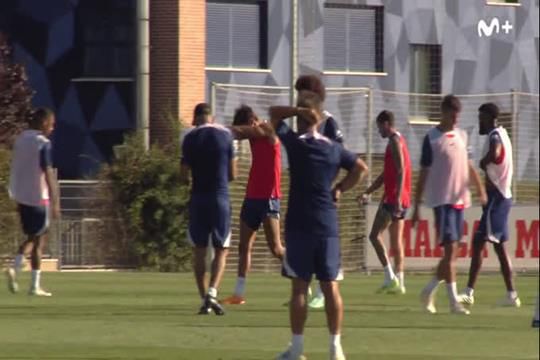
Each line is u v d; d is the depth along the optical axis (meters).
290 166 35.41
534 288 64.00
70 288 60.47
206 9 114.75
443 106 48.12
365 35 122.12
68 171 111.69
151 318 46.03
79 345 38.50
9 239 71.62
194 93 111.31
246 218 50.69
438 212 48.50
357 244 74.50
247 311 48.88
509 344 39.75
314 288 56.00
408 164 58.19
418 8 124.44
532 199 84.62
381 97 121.31
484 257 71.75
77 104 111.81
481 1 127.25
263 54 117.31
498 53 128.38
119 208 77.62
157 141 87.38
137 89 108.50
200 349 37.91
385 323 45.19
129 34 111.50
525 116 99.94
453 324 45.00
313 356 36.75
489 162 50.84
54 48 111.94
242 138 49.41
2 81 92.31
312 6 119.06
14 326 43.31
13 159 55.25
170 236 77.25
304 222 35.16
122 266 77.88
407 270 70.69
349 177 35.41
